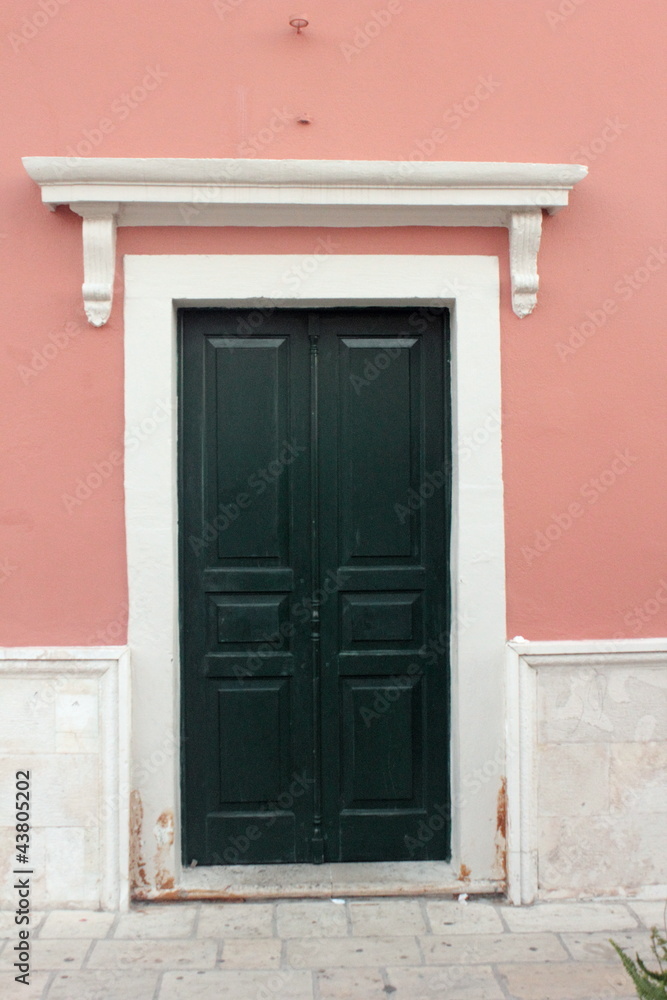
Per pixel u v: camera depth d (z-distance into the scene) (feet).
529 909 11.34
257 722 12.07
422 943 10.52
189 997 9.45
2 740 11.18
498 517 11.61
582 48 11.80
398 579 12.09
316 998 9.44
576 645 11.51
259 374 11.98
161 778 11.41
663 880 11.64
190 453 11.92
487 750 11.65
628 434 11.76
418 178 11.00
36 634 11.34
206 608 12.01
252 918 11.05
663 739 11.64
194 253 11.40
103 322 11.28
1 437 11.30
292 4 11.57
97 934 10.65
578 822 11.58
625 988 9.63
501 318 11.66
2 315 11.30
